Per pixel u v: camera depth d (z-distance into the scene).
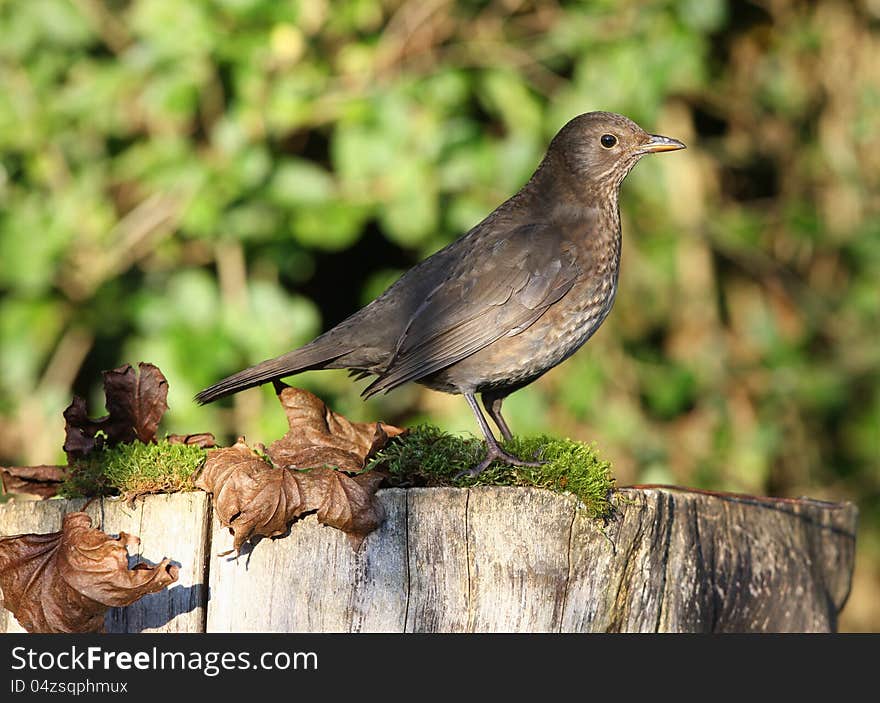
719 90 13.57
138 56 11.22
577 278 7.70
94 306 11.96
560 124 11.72
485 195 11.62
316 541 5.62
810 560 7.79
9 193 11.59
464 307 7.48
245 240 11.85
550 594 5.75
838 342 13.97
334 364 7.68
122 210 12.01
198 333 11.45
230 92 11.51
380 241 13.13
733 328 13.96
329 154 12.30
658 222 12.84
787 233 13.77
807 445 14.05
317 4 11.32
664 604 6.45
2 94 11.34
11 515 5.95
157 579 5.43
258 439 11.48
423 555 5.64
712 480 13.11
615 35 11.82
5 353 11.68
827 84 13.92
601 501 5.90
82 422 6.29
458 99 11.57
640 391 13.08
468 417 12.06
